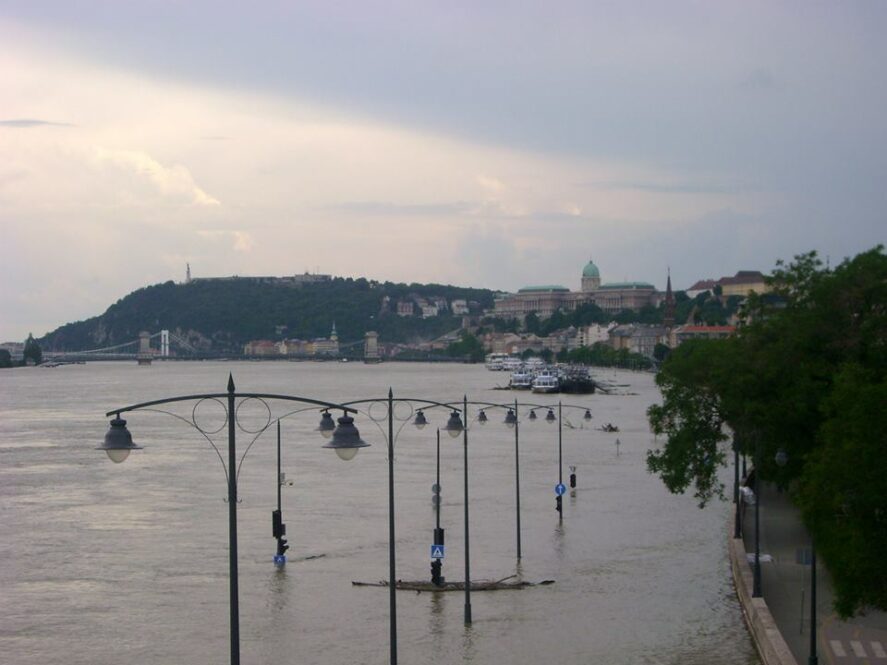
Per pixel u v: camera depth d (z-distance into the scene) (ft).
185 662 213.25
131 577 279.69
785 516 362.53
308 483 451.53
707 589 267.59
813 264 331.98
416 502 397.39
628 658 214.07
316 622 238.27
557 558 300.61
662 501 400.67
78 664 212.02
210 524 353.51
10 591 265.95
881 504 177.47
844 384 203.51
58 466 513.86
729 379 303.68
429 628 233.96
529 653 217.36
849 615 186.91
